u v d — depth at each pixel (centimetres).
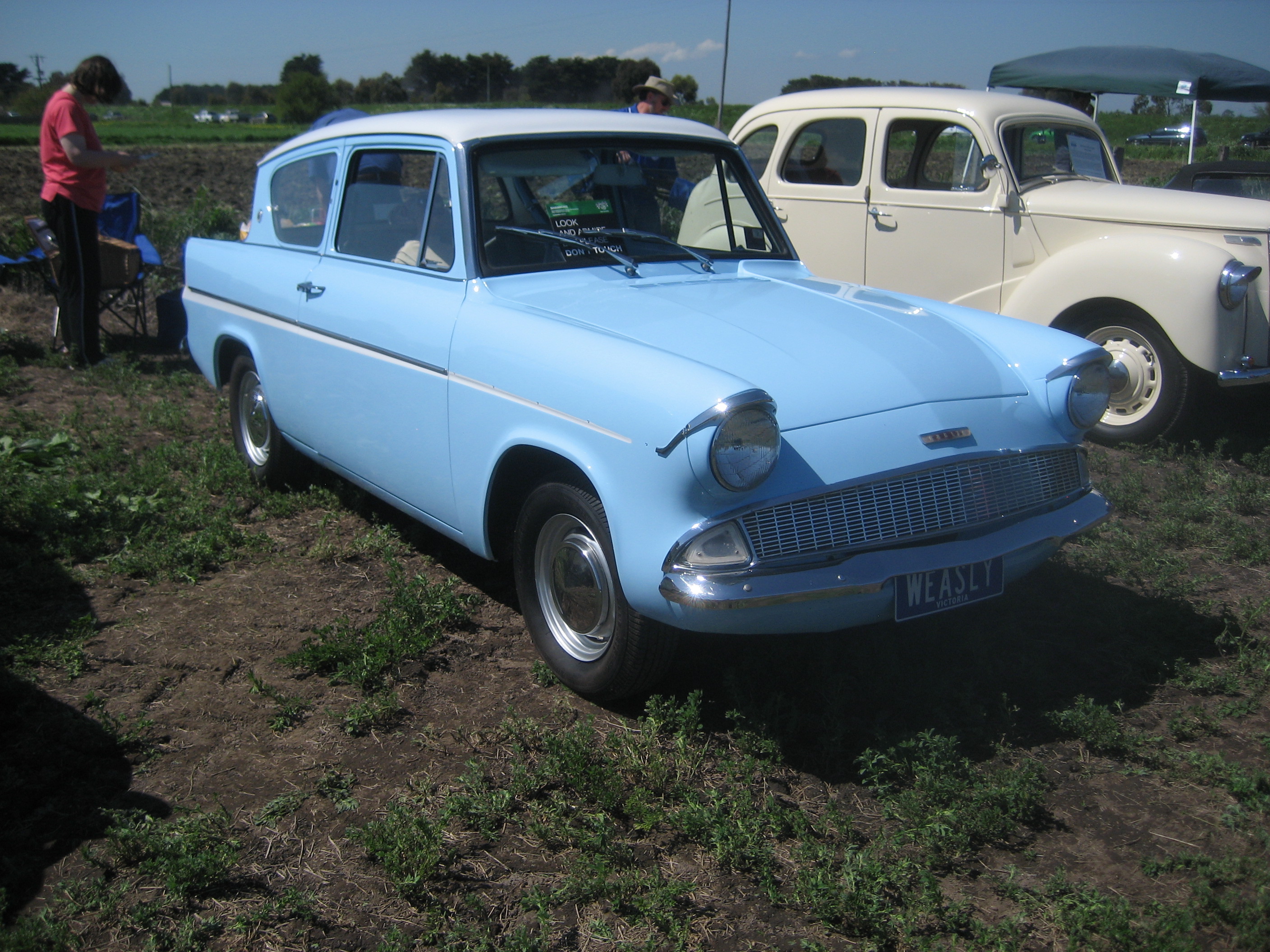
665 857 248
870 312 344
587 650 314
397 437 373
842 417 279
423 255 369
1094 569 406
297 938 222
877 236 689
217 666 335
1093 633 354
